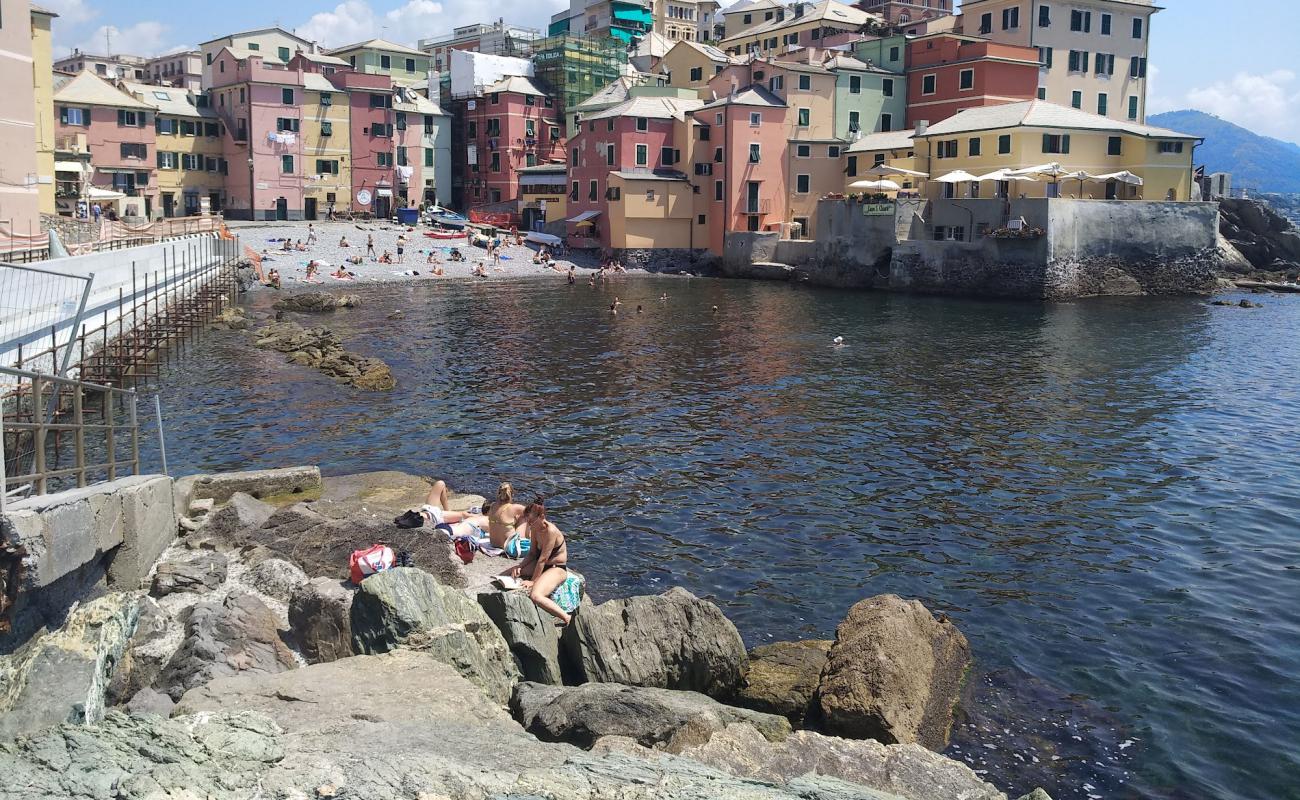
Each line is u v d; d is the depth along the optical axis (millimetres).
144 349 39406
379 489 22594
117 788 7273
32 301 29078
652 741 11516
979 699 14492
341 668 11383
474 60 117750
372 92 107500
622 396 36875
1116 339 52094
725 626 14477
